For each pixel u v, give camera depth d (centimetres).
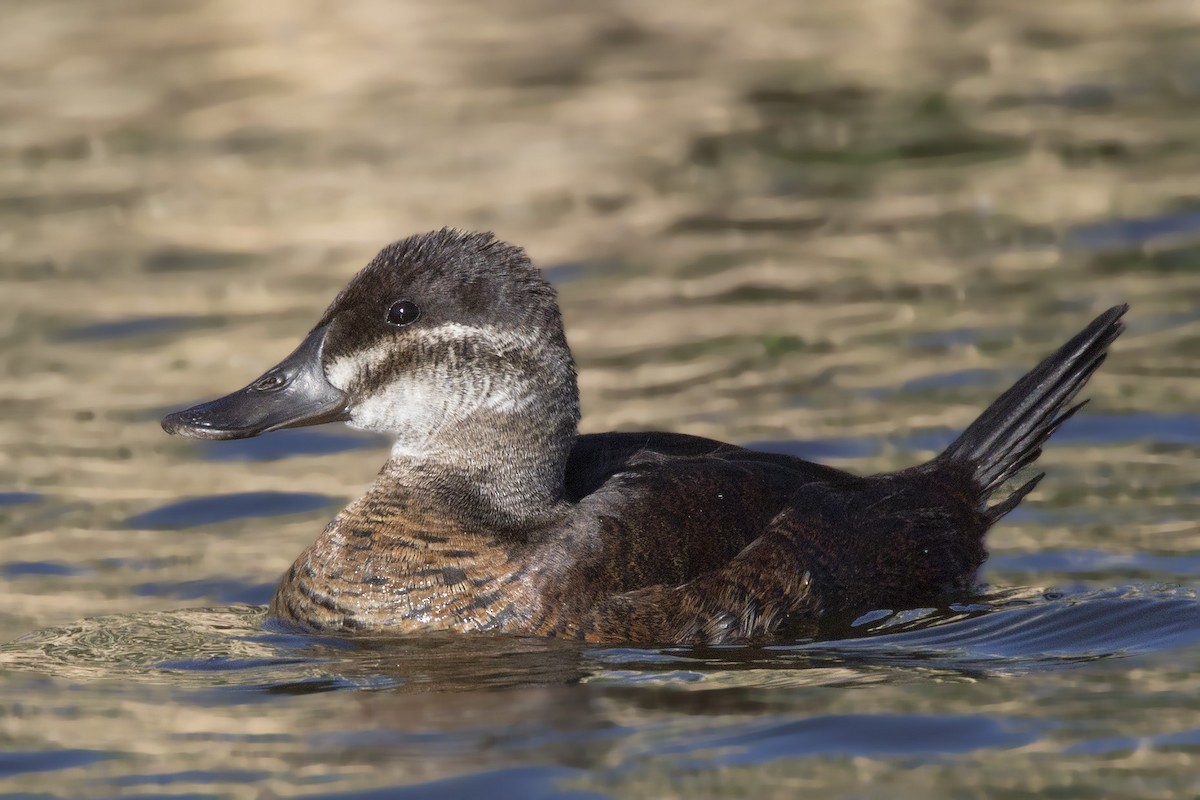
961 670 890
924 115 2227
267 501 1251
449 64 2444
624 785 748
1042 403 1066
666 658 909
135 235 1928
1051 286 1661
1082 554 1088
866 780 751
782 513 976
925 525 1015
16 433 1398
